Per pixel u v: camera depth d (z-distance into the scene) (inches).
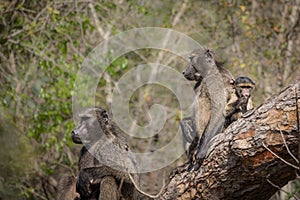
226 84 378.3
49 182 677.9
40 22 659.4
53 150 683.4
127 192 379.6
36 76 685.3
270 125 291.6
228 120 367.2
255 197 322.7
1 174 665.0
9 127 665.0
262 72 720.3
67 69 640.4
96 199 381.4
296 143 287.9
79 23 674.2
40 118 629.0
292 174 305.0
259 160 297.3
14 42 660.7
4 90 660.1
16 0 677.9
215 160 314.2
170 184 342.6
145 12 719.1
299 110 285.0
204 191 323.6
